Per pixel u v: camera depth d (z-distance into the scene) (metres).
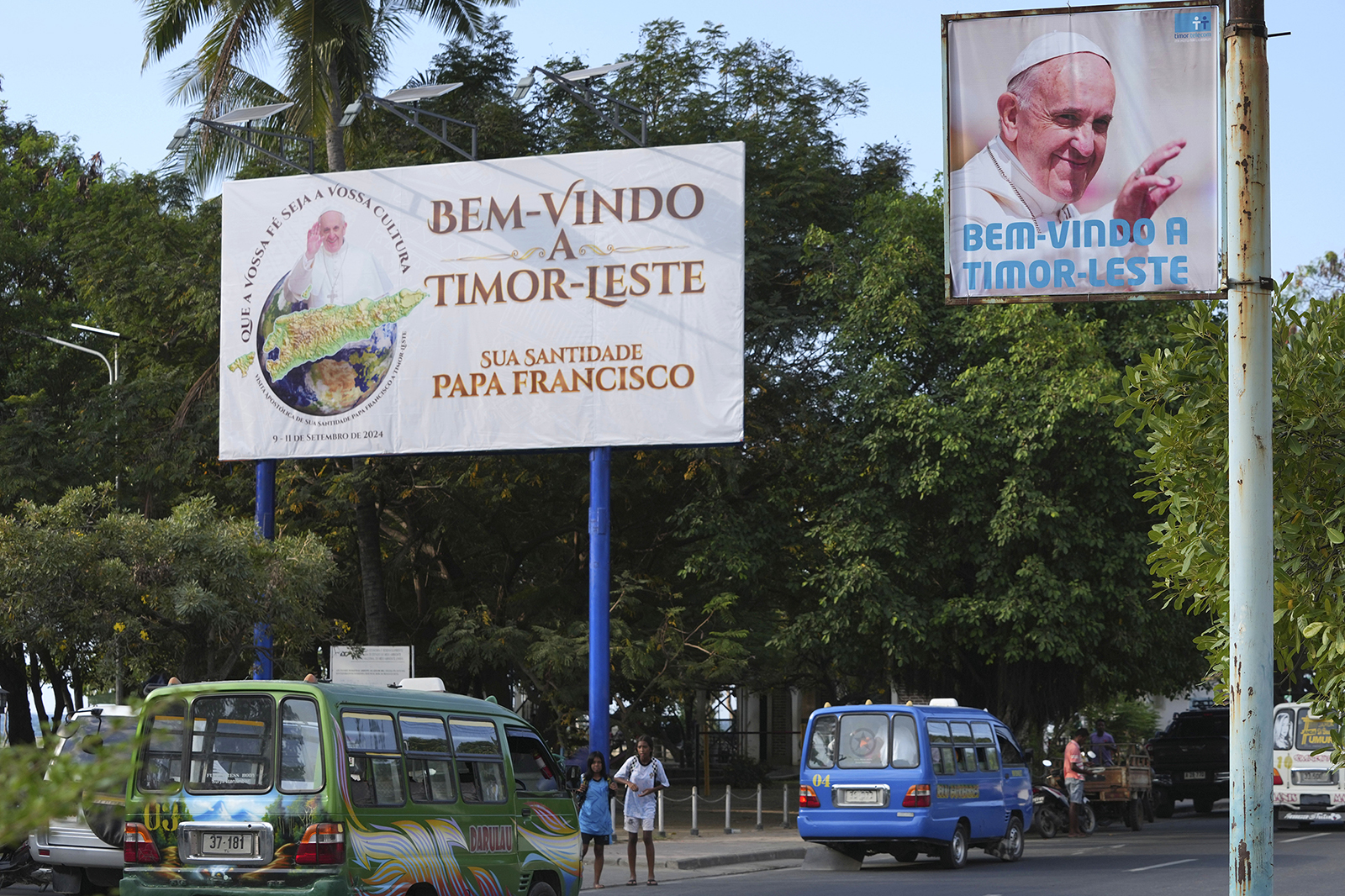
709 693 40.97
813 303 34.78
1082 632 30.98
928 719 24.11
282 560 25.36
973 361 32.53
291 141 35.44
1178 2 13.48
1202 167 13.45
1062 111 13.59
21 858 18.83
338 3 32.47
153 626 24.52
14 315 39.91
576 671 32.03
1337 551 9.95
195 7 33.56
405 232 29.55
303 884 12.08
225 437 30.34
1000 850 25.77
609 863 25.03
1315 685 10.52
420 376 29.16
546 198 28.70
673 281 27.80
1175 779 41.12
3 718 24.25
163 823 12.56
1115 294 13.44
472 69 36.75
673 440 27.48
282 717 12.52
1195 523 10.41
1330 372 9.95
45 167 49.41
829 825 23.95
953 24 13.77
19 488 33.97
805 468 33.31
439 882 13.20
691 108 35.69
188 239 37.06
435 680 15.34
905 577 32.03
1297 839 30.14
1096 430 30.19
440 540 35.97
